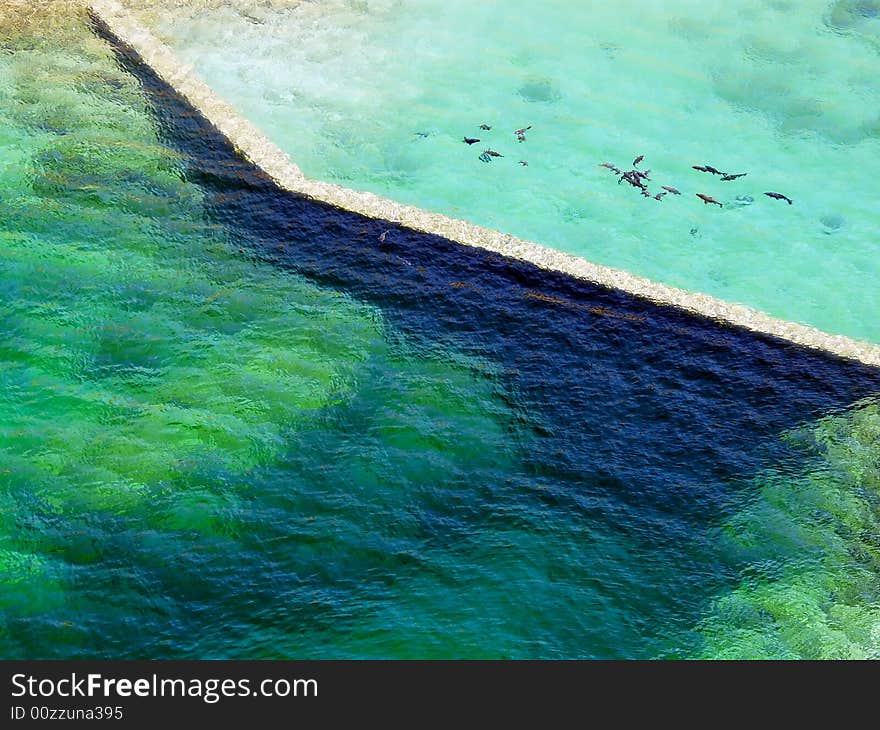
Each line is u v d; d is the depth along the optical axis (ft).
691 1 110.73
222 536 54.39
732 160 89.81
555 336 70.33
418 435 61.82
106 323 67.21
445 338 69.56
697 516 58.80
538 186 85.15
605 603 53.01
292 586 52.37
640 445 63.16
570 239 80.02
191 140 84.28
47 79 88.43
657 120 94.17
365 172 84.94
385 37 101.71
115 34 94.07
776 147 91.66
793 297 75.92
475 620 51.34
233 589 51.88
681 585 54.49
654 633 51.72
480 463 60.70
